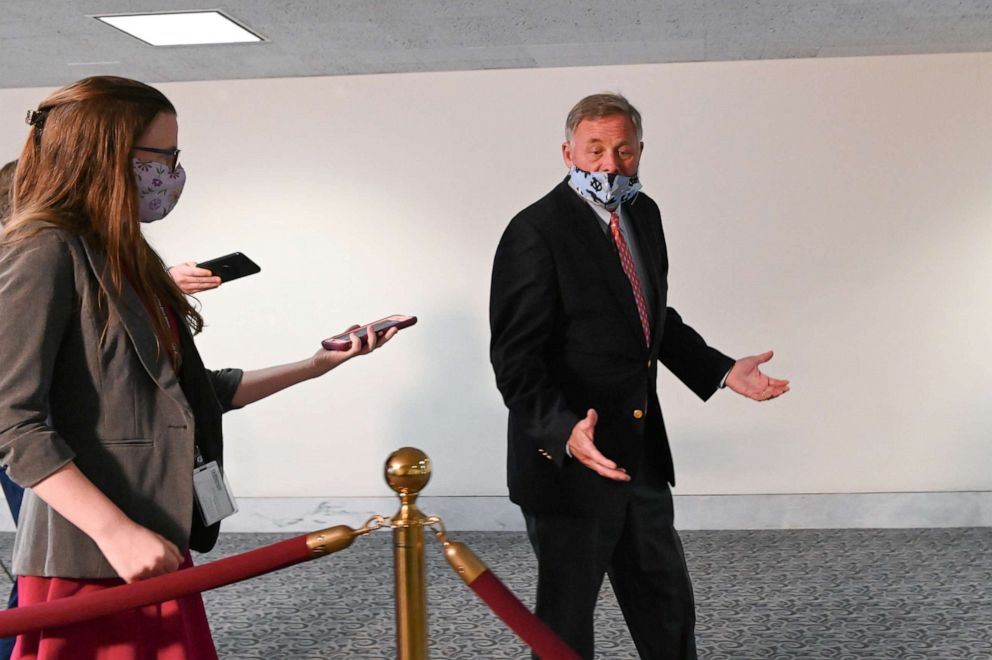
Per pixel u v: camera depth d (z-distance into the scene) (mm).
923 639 4227
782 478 6242
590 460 2467
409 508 1910
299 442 6496
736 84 6125
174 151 1912
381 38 5387
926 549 5660
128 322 1787
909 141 6074
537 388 2588
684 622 2807
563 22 5105
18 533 1891
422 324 6375
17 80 6328
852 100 6082
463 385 6379
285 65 6020
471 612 4715
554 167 6262
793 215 6145
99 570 1784
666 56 5945
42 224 1755
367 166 6363
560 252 2666
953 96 6031
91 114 1814
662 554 2779
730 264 6188
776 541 5934
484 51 5730
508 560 5664
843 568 5316
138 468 1786
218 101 6422
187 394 1905
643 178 6203
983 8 4961
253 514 6516
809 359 6184
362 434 6453
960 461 6133
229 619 4680
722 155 6160
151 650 1847
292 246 6422
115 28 5086
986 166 6043
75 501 1667
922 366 6133
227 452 6539
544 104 6250
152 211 1923
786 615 4574
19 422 1658
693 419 6281
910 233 6102
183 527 1809
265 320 6453
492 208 6309
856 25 5266
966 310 6090
